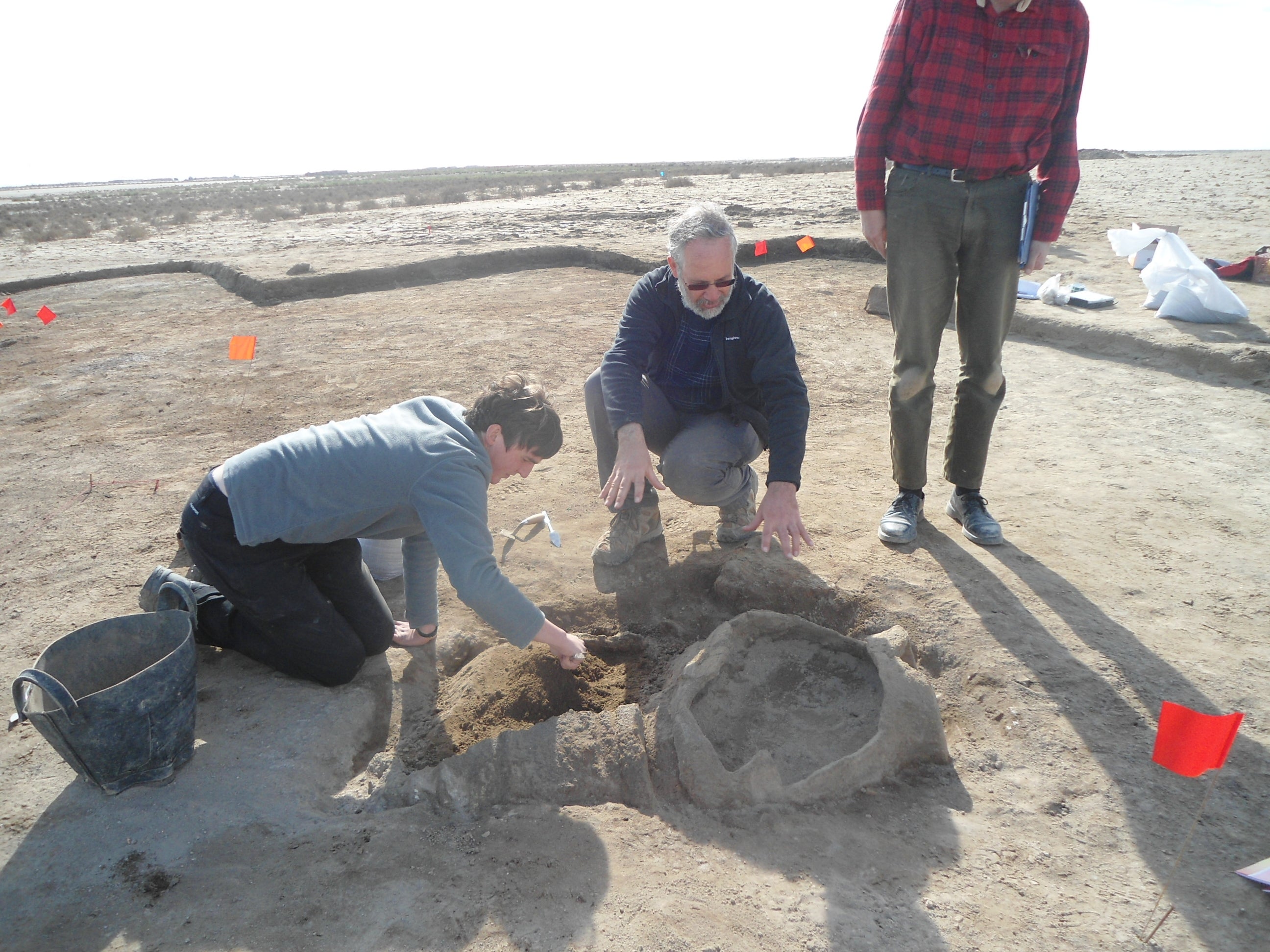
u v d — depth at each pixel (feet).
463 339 22.80
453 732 8.15
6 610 10.05
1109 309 21.17
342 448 7.41
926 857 6.45
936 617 9.21
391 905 5.94
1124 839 6.55
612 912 5.86
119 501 13.17
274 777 7.20
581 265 34.45
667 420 10.45
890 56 9.57
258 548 7.69
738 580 9.90
